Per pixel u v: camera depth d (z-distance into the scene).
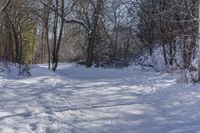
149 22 30.69
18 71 16.92
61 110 10.67
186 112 10.48
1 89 12.56
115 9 38.09
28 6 28.75
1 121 8.91
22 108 10.38
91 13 35.31
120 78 20.73
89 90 14.89
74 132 8.77
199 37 15.49
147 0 31.77
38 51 59.25
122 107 11.50
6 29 24.53
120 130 9.09
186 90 13.47
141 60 31.70
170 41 24.47
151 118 10.20
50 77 17.38
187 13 22.08
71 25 41.22
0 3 24.67
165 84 15.80
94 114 10.56
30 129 8.52
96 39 37.16
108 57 36.56
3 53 19.09
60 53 47.50
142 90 14.92
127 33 37.22
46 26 28.89
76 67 34.66
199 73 15.23
